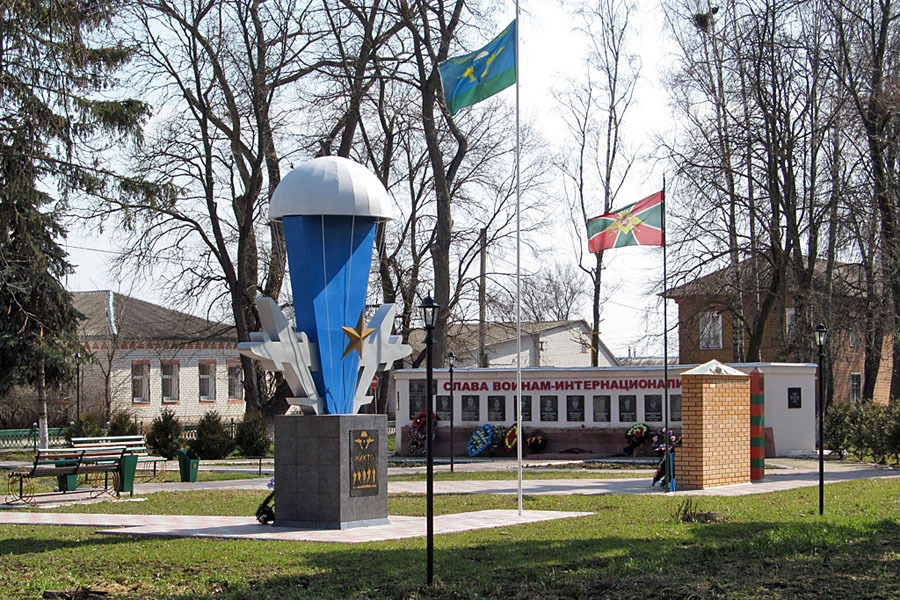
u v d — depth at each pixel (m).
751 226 37.31
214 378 57.84
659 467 21.80
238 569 11.75
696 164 36.06
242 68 38.28
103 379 52.34
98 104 31.47
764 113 35.75
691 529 14.12
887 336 38.59
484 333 45.91
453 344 50.28
